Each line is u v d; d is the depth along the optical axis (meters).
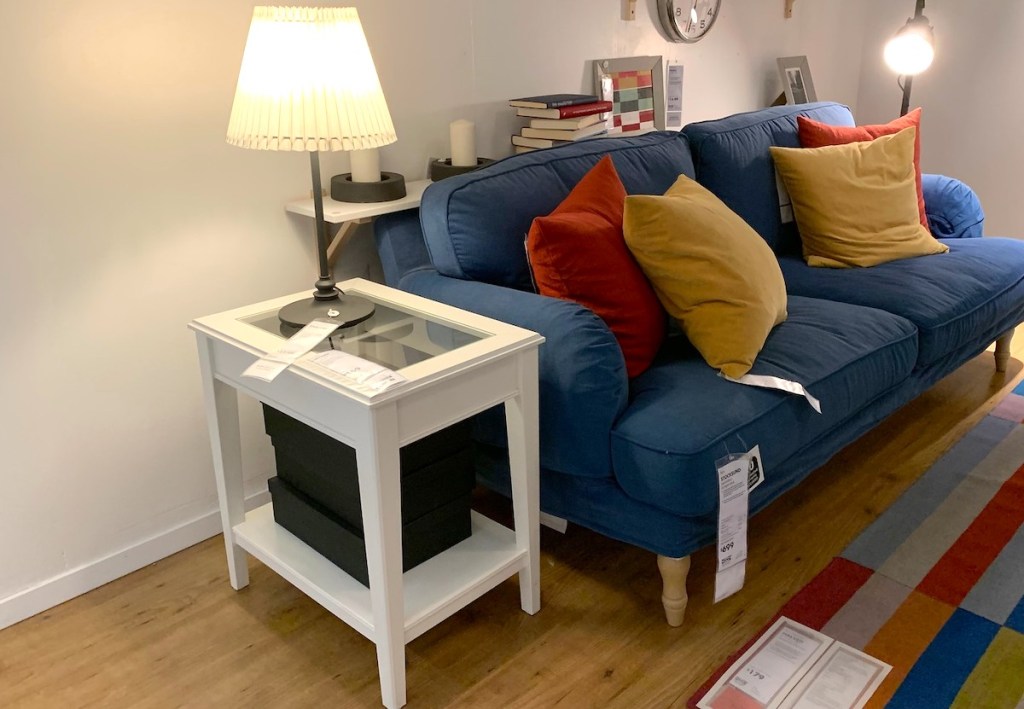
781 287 1.95
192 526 1.98
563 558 1.92
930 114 3.63
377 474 1.32
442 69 2.23
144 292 1.78
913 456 2.35
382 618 1.43
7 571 1.70
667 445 1.51
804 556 1.91
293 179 1.97
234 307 1.94
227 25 1.78
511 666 1.60
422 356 1.43
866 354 1.90
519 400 1.53
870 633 1.66
